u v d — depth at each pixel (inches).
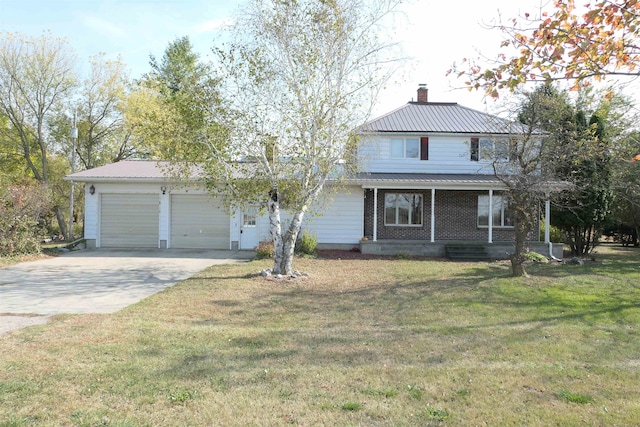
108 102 1131.9
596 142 569.9
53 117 1087.0
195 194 782.5
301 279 480.4
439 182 729.0
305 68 465.7
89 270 543.5
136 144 1152.8
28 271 532.4
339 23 464.8
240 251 759.1
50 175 1133.7
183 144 477.1
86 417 156.6
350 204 786.2
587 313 337.7
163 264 599.2
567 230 792.3
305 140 479.2
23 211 652.1
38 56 1024.9
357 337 268.7
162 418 156.8
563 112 571.2
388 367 211.8
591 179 683.4
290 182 492.4
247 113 472.1
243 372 202.4
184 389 181.8
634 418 157.8
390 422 154.7
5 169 1107.3
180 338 257.4
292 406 167.2
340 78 481.4
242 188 490.3
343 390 182.5
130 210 786.2
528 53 183.6
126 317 309.9
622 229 1080.2
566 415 159.9
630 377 202.2
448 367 212.7
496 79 193.3
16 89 1024.2
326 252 743.7
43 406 164.7
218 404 168.2
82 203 1200.2
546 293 409.7
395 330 287.7
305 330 285.7
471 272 542.9
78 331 267.7
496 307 357.1
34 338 251.3
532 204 510.0
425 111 926.4
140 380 190.7
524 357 232.4
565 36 174.4
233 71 466.6
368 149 749.9
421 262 651.5
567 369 211.6
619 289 428.1
